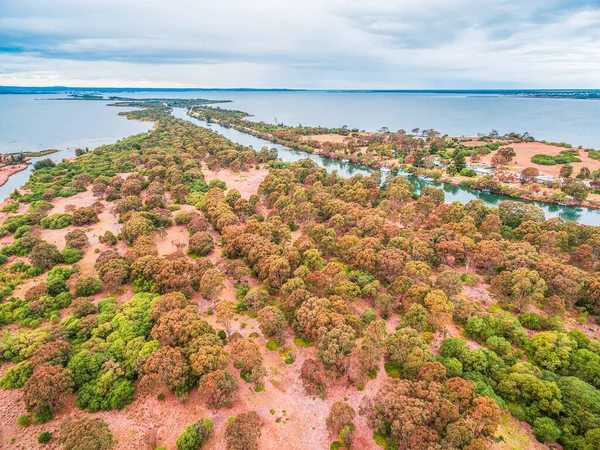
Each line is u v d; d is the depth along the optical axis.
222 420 54.16
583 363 59.44
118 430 52.50
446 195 175.12
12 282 86.75
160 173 175.12
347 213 122.12
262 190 154.00
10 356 63.69
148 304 74.44
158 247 108.94
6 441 50.78
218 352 59.19
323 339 61.66
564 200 151.12
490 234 102.94
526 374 56.38
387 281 88.88
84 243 106.44
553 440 49.41
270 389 59.91
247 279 91.69
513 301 79.31
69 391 55.09
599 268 91.69
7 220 121.81
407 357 60.78
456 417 46.88
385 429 50.25
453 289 78.12
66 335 65.88
